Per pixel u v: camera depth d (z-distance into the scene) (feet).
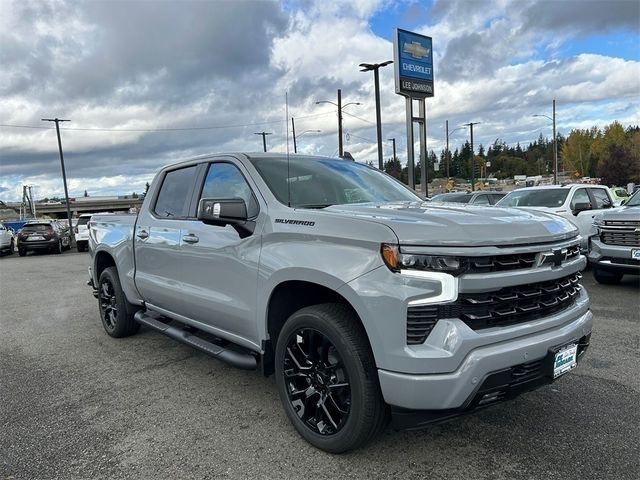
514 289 9.00
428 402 8.16
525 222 9.57
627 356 15.17
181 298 13.82
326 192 12.30
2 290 34.17
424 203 12.09
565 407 11.70
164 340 18.54
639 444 9.94
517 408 11.70
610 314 20.43
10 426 11.52
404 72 74.02
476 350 8.29
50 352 17.52
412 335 8.29
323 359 9.82
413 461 9.53
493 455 9.67
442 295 8.23
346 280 8.90
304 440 10.40
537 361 9.08
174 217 14.71
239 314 11.66
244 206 11.07
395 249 8.44
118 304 18.08
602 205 36.70
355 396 8.99
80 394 13.41
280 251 10.43
